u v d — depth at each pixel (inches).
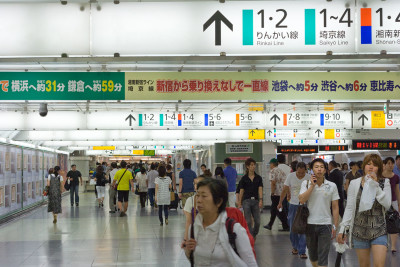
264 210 810.2
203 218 159.6
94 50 281.9
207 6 281.9
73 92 371.2
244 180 434.6
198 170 1370.6
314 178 285.6
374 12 283.3
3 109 601.0
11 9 282.5
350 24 282.8
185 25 281.9
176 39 281.7
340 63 365.7
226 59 289.1
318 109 673.0
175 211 809.5
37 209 869.8
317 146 1091.9
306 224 289.0
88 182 1612.9
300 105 630.5
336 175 593.9
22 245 462.9
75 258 394.9
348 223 255.0
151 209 845.8
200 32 281.7
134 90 374.9
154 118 641.6
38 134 797.9
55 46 282.2
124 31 282.0
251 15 282.2
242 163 802.2
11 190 701.3
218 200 156.6
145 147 1348.4
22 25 282.4
